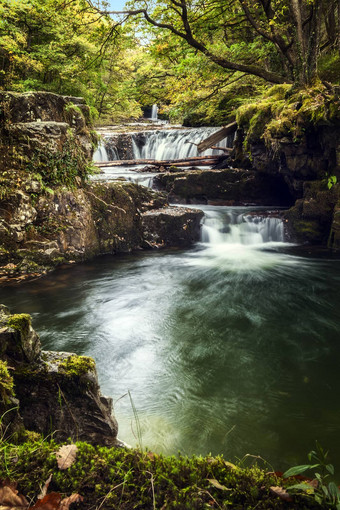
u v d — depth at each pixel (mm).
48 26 16656
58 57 16703
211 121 22375
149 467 1391
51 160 7773
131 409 3166
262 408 3211
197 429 2893
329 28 11547
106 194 9039
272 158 10938
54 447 1499
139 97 16172
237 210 11945
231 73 14758
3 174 7191
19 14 15469
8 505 1238
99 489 1304
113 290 6590
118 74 23797
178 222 10109
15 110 7980
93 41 13492
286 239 10594
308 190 10039
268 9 11547
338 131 8562
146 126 25922
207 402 3297
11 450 1478
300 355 4258
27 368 2053
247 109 11750
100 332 4855
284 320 5312
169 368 3939
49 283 6832
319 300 6141
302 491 1267
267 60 16062
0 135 7324
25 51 15258
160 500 1257
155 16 12539
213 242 10617
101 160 18203
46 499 1256
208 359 4148
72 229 8039
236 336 4777
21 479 1340
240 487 1291
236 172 13008
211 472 1371
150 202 10477
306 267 8141
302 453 2645
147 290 6613
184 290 6645
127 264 8273
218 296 6344
